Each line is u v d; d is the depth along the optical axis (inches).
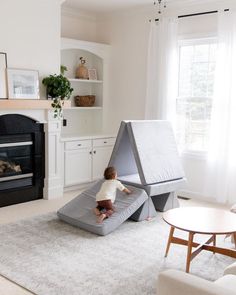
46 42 201.3
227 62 197.3
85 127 265.7
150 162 178.5
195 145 222.7
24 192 201.8
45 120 204.5
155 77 228.7
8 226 162.9
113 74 257.8
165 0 214.5
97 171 243.8
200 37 212.2
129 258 134.0
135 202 164.9
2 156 193.9
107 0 217.0
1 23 181.2
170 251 140.9
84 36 258.5
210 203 209.2
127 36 247.0
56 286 112.7
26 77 192.5
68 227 163.3
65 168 222.8
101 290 110.9
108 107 263.6
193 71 219.6
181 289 68.1
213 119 204.5
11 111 189.0
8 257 132.2
